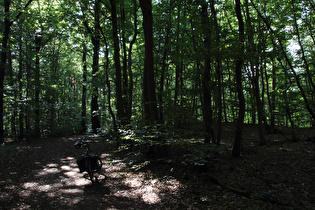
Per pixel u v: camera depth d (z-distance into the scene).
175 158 7.04
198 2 7.05
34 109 15.45
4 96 14.34
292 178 5.04
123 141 9.59
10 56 14.38
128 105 11.98
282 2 9.30
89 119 22.69
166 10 10.70
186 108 7.50
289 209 3.61
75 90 25.05
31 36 16.05
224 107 9.54
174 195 4.70
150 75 7.35
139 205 4.39
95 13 12.00
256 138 12.04
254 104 11.98
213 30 6.86
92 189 5.38
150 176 6.06
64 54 20.61
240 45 5.75
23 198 4.71
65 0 11.92
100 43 16.17
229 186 4.73
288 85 9.52
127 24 11.77
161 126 6.20
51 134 18.23
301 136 10.59
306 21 9.11
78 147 6.20
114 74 14.09
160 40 11.47
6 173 6.50
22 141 14.89
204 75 7.32
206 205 4.09
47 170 7.11
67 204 4.48
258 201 4.00
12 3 13.80
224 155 7.39
